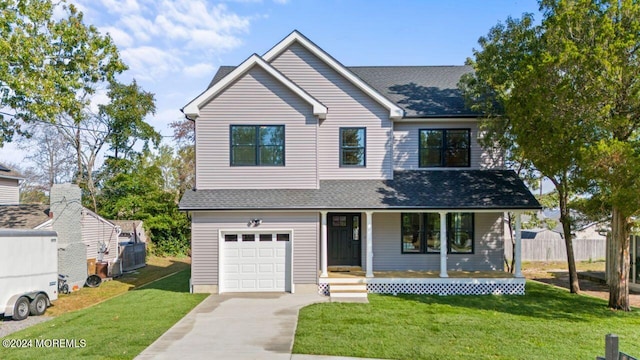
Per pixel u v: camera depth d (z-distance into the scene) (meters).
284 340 9.30
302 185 15.69
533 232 34.41
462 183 16.39
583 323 11.11
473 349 8.73
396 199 15.27
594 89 11.21
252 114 15.65
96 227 23.64
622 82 11.38
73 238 19.03
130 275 24.03
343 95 16.83
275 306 12.74
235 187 15.57
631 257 18.00
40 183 46.50
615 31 11.46
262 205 14.71
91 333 10.01
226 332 9.95
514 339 9.50
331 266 17.16
